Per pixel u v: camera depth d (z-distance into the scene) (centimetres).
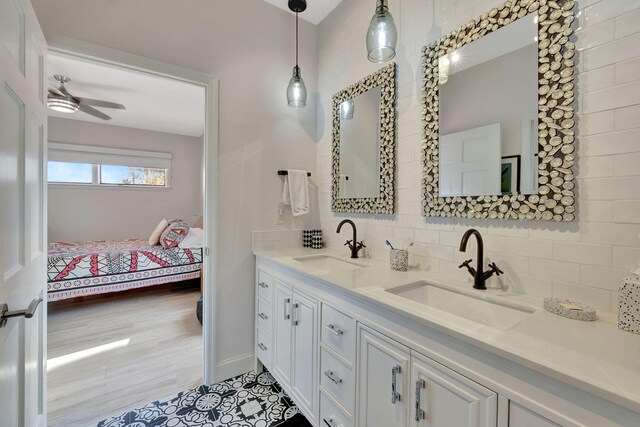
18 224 95
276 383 190
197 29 181
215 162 188
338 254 195
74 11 146
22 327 99
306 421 156
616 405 53
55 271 294
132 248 368
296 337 157
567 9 98
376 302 102
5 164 83
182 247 371
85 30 148
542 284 106
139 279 336
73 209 443
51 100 275
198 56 182
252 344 206
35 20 111
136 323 286
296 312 156
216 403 170
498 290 116
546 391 62
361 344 113
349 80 201
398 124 164
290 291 162
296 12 216
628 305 76
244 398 175
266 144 209
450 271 138
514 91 112
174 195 530
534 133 107
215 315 190
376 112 177
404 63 161
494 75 119
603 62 91
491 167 120
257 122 205
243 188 200
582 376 56
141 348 236
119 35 157
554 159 101
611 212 90
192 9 180
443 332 81
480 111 124
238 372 199
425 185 147
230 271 196
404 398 95
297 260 179
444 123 138
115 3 156
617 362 61
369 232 186
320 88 231
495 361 71
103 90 323
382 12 128
